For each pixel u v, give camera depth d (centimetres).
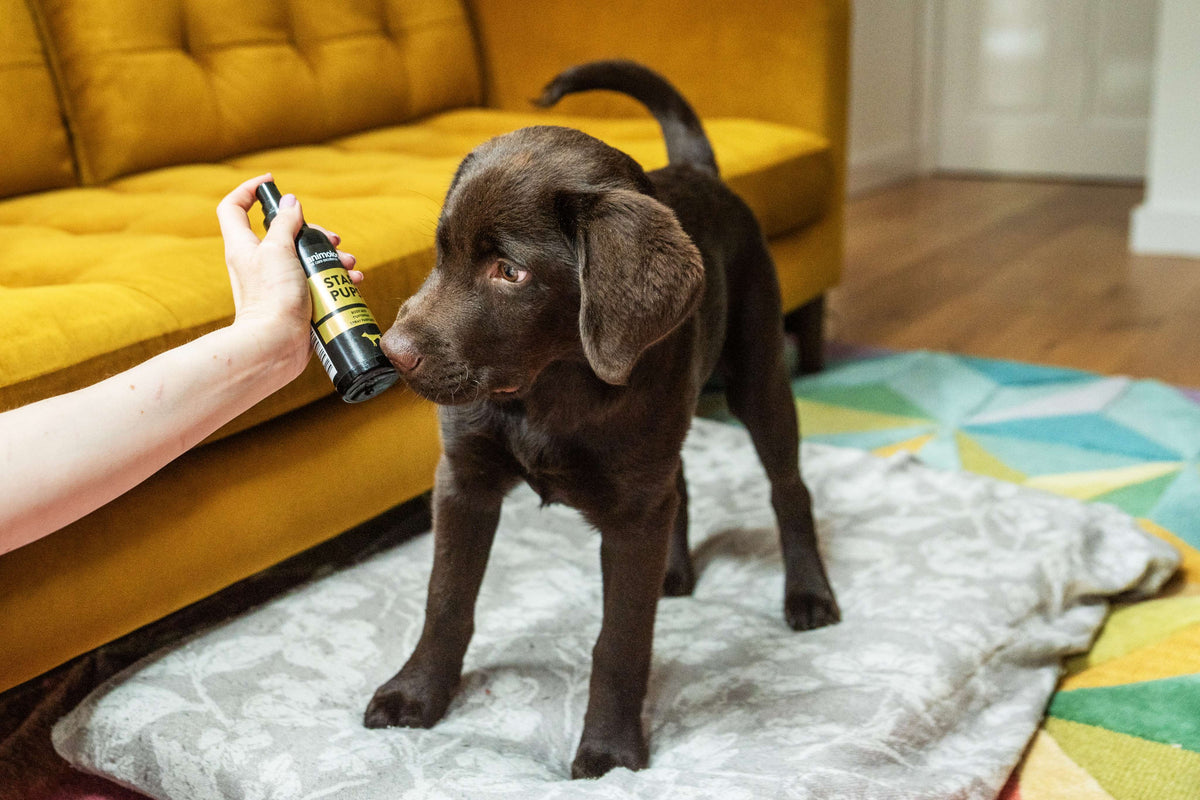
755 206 272
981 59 631
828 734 154
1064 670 183
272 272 123
